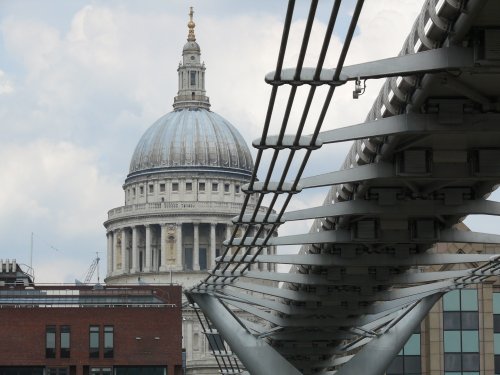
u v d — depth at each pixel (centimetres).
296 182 6556
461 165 6500
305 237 8438
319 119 5328
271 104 5119
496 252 14838
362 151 6781
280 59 4700
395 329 11100
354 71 5009
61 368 16100
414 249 9062
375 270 9769
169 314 16375
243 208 7325
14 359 16012
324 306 11038
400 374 14862
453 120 5716
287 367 10769
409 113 5772
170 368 16250
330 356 14088
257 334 10894
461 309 14788
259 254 9131
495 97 5634
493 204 7481
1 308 16100
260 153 5966
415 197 7444
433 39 5103
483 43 4916
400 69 5022
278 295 10525
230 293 10706
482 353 14725
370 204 7525
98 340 16200
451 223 8031
